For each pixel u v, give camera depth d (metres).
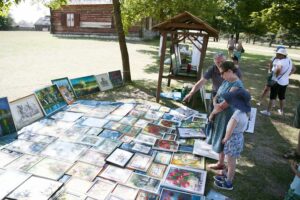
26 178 3.68
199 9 14.91
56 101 6.37
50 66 11.20
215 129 3.82
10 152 4.34
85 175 3.84
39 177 3.72
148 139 5.06
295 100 8.62
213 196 3.60
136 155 4.48
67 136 4.99
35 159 4.17
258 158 4.74
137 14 13.68
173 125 5.77
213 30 6.22
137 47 20.56
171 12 14.41
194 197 3.52
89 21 27.92
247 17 25.62
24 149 4.46
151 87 8.77
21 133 5.04
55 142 4.75
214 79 4.84
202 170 4.14
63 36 28.30
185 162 4.35
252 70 13.95
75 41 22.77
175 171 4.07
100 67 11.52
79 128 5.35
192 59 10.95
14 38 23.59
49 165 4.03
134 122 5.79
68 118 5.84
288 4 15.58
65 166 4.03
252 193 3.76
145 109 6.62
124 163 4.18
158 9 13.86
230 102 3.24
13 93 7.16
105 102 7.01
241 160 4.64
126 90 8.34
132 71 11.34
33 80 8.68
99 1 26.84
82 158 4.27
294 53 29.75
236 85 3.26
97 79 8.06
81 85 7.50
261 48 33.19
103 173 3.92
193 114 6.43
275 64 6.71
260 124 6.34
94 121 5.73
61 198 3.35
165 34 6.75
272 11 15.99
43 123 5.52
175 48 7.85
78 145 4.68
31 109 5.64
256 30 27.27
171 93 8.10
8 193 3.37
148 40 28.50
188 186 3.73
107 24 27.09
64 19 28.95
